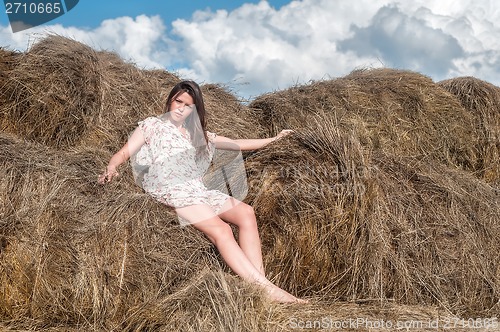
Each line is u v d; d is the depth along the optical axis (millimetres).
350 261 4375
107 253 4203
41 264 4086
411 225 4641
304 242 4445
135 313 3961
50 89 6059
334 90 7059
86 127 6035
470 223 4840
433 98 7258
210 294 3842
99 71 6258
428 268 4523
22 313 4051
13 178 4422
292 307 4078
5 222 4137
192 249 4551
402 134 6941
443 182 5113
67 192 4520
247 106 7207
